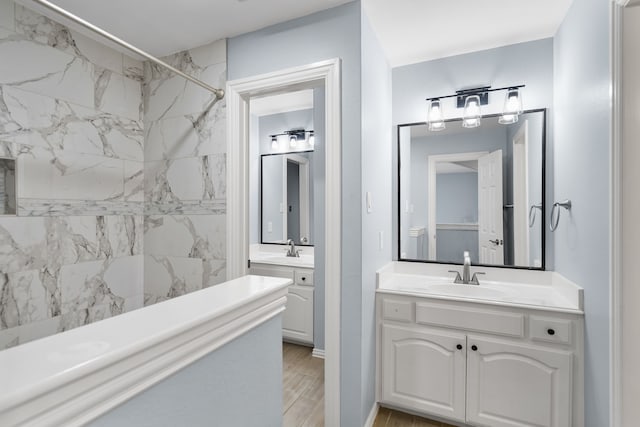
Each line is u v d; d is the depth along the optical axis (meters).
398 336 1.95
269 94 2.04
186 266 2.19
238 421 0.80
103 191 2.09
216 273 2.10
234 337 0.76
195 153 2.16
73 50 1.92
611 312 1.23
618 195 1.19
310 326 2.91
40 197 1.77
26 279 1.72
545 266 2.04
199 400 0.68
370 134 1.87
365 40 1.77
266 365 0.92
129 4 1.73
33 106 1.74
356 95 1.71
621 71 1.18
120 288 2.19
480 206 2.23
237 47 2.04
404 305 1.92
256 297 0.82
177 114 2.22
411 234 2.40
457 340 1.81
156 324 0.59
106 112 2.11
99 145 2.07
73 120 1.93
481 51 2.21
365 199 1.76
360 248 1.71
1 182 1.64
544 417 1.63
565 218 1.82
